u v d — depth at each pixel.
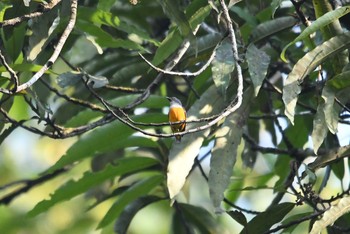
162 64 10.65
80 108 11.12
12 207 15.48
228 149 9.41
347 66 9.20
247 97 9.73
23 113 13.38
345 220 10.27
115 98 10.72
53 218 15.28
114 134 10.52
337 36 8.86
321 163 9.26
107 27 11.84
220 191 9.25
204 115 9.60
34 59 9.52
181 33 9.05
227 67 9.05
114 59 11.87
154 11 12.27
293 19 10.59
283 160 12.06
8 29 9.71
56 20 9.05
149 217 15.08
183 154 9.33
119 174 11.22
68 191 11.14
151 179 11.18
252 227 9.52
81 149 10.62
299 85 8.76
